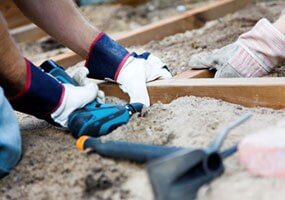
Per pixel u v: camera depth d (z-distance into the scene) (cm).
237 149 101
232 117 126
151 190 97
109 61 157
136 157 107
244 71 159
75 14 157
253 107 137
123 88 157
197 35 255
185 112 135
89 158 115
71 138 133
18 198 108
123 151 109
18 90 127
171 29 263
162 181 86
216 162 95
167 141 120
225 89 141
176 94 150
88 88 140
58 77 149
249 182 91
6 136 114
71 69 205
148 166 87
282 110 132
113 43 158
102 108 135
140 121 133
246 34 162
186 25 272
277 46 154
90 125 129
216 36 243
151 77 159
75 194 104
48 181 112
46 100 131
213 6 284
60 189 107
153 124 131
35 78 128
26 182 113
